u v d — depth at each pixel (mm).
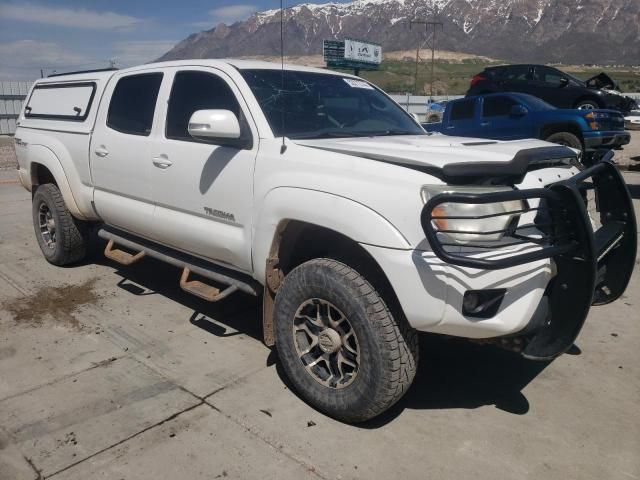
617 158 15484
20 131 6043
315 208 3107
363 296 2934
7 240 7047
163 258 4465
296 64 4508
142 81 4559
